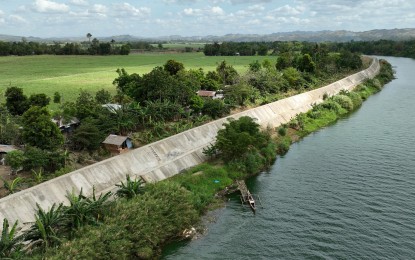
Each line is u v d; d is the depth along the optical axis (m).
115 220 44.94
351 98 130.25
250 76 131.00
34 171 58.75
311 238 49.38
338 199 59.88
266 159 76.19
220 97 110.75
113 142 70.94
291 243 48.41
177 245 48.47
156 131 80.50
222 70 138.62
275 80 135.00
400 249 46.75
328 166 73.75
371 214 55.03
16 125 73.44
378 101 134.62
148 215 47.53
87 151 70.56
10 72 192.25
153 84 92.38
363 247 47.25
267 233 50.78
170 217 49.78
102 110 80.50
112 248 41.84
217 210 57.59
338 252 46.34
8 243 38.88
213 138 82.88
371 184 64.94
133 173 63.47
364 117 111.56
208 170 67.69
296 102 116.69
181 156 72.38
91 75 180.50
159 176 65.31
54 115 77.31
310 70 166.00
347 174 69.50
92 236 41.53
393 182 65.44
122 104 87.75
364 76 175.12
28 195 49.56
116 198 51.09
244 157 72.62
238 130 73.44
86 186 56.31
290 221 53.72
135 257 45.34
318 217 54.56
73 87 140.50
